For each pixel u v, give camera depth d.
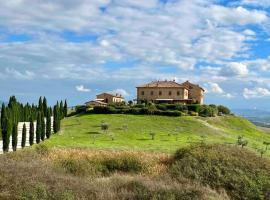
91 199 19.06
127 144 64.56
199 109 109.25
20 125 89.31
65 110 107.88
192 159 29.73
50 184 19.19
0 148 62.28
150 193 20.38
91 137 74.62
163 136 79.06
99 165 32.34
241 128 109.69
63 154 36.47
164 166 31.92
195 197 20.72
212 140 77.12
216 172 27.62
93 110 107.44
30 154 33.00
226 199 22.62
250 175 27.80
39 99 98.88
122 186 21.52
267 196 26.00
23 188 18.28
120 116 101.31
